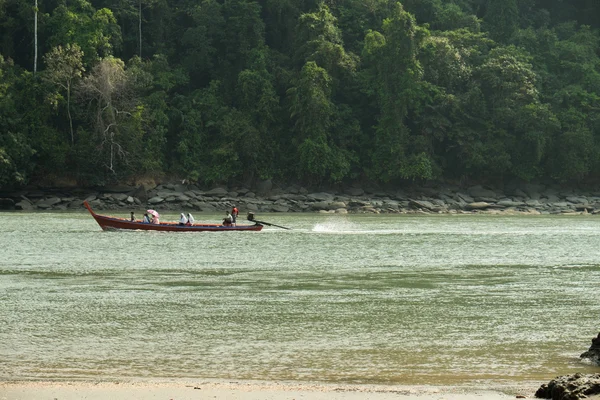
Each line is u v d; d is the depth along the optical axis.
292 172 152.62
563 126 156.38
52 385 22.58
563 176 155.88
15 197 138.38
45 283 45.72
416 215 131.88
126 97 146.88
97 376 24.61
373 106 157.50
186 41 161.88
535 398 21.11
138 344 29.62
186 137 151.88
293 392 21.75
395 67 152.50
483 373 25.20
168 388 22.16
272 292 42.62
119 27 156.25
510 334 31.62
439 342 30.11
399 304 38.81
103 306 37.84
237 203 139.38
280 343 29.86
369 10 170.62
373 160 152.25
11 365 26.19
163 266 54.53
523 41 170.25
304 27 158.50
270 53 161.38
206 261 57.72
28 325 33.16
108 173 143.38
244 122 151.00
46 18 152.62
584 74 165.88
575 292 42.97
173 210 137.12
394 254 63.22
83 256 60.44
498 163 152.50
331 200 144.25
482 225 101.31
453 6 176.62
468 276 49.75
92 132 144.88
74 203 137.88
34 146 141.12
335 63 155.75
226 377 24.61
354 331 32.19
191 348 28.97
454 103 153.12
